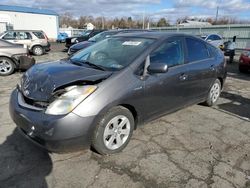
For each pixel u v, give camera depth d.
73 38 17.30
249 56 9.27
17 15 31.39
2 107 4.73
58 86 2.73
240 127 4.13
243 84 7.57
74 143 2.67
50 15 34.22
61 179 2.65
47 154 3.09
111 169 2.83
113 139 3.06
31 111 2.74
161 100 3.55
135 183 2.62
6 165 2.85
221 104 5.37
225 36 25.09
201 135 3.76
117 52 3.58
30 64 8.64
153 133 3.75
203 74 4.37
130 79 3.06
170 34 3.94
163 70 3.13
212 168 2.92
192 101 4.38
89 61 3.62
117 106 3.00
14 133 3.61
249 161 3.10
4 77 7.96
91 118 2.69
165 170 2.85
